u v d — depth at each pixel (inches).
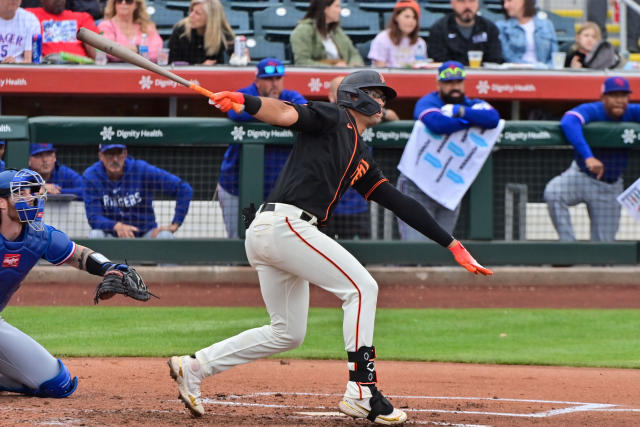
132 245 1445.6
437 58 1713.8
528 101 1706.4
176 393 755.4
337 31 1740.9
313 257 577.9
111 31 1660.9
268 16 1919.3
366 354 581.0
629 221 1546.5
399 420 581.3
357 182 620.4
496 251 1496.1
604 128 1480.1
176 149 1493.6
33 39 1625.2
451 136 1464.1
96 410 632.4
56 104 1674.5
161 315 1279.5
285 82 1599.4
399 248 1483.8
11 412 608.7
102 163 1437.0
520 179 1519.4
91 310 1315.2
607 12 2091.5
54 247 646.5
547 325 1269.7
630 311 1378.0
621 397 791.1
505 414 668.1
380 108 606.5
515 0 1806.1
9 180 622.2
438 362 1021.8
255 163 1450.5
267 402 715.4
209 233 1501.0
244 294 1434.5
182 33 1658.5
